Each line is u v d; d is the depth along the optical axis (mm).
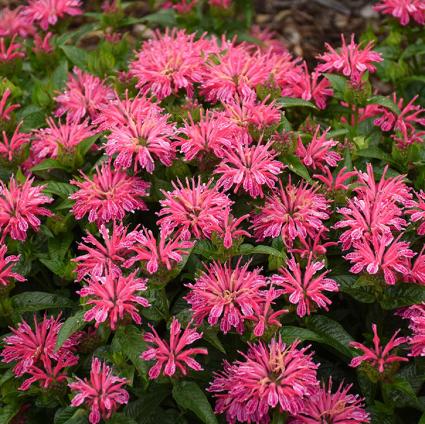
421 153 812
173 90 800
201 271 688
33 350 690
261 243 763
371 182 725
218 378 692
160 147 721
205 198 700
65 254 761
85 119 844
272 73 786
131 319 691
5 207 722
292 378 646
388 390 684
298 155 760
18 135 785
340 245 746
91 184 723
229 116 764
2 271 709
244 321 680
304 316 710
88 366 699
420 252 713
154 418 701
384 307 703
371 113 877
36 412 736
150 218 776
